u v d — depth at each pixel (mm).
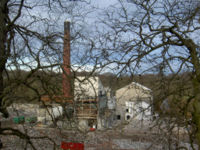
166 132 4355
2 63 5750
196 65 4148
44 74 5551
